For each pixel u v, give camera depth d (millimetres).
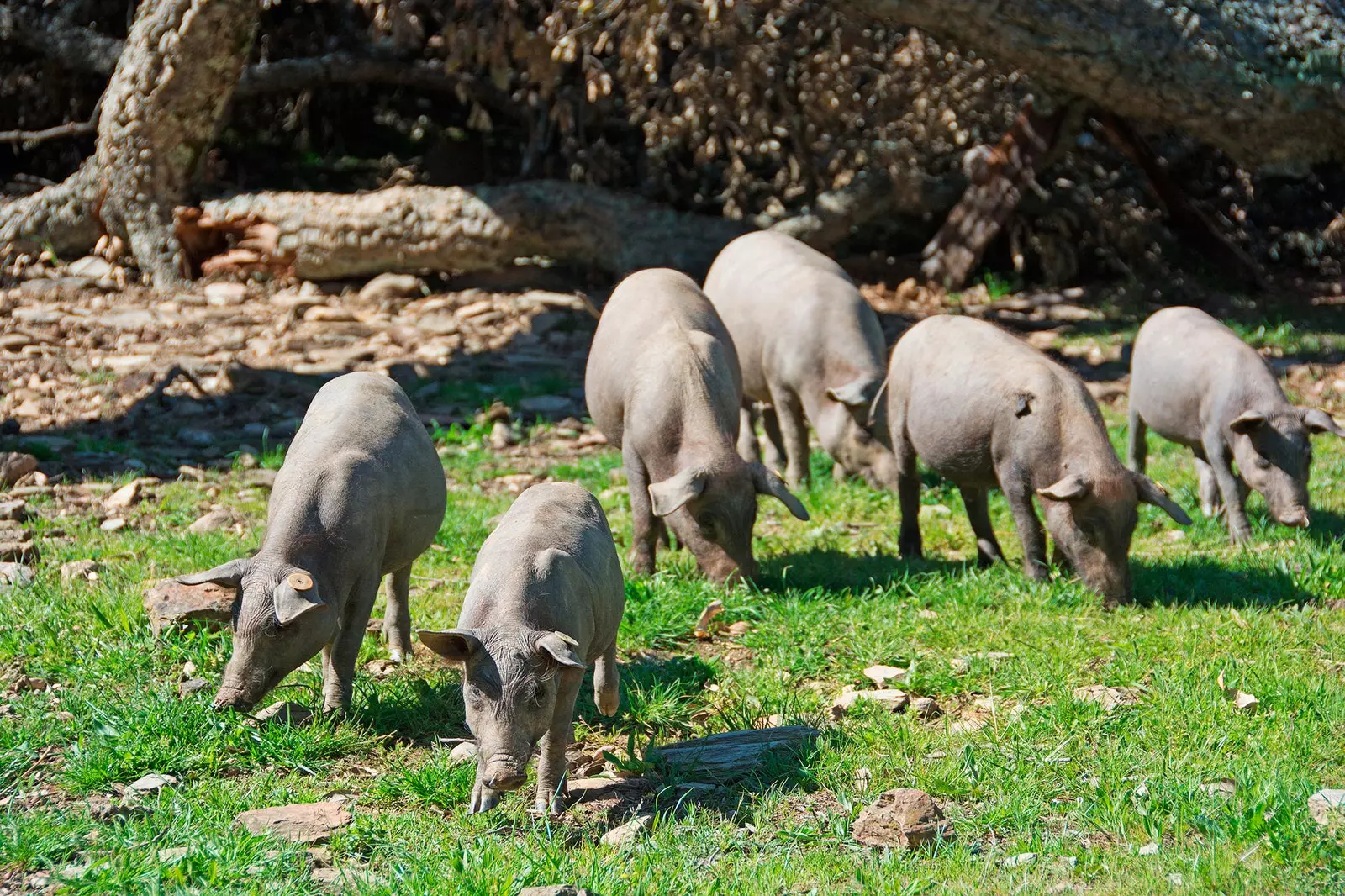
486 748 13039
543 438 32094
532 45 42031
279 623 14891
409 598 21062
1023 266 48625
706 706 17531
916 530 24219
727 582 21000
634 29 40719
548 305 42906
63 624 18672
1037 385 21562
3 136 48781
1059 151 45500
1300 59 38625
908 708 17312
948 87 44562
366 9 45875
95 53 50188
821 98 43719
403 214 43125
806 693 17859
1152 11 38625
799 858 13352
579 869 12797
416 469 17641
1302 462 23656
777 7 43719
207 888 12164
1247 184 50844
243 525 24359
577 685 14102
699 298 24609
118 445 29812
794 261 29109
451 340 39469
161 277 43531
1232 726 16125
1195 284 47312
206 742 15375
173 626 18328
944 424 22484
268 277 44031
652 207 44844
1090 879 12836
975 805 14633
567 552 14680
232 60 42719
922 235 50844
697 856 13453
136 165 43406
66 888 12180
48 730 15758
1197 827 13789
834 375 27375
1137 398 26906
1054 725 16391
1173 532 25531
